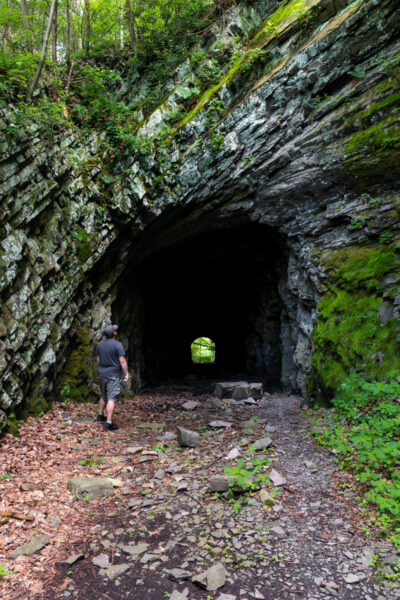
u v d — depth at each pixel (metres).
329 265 8.64
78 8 12.78
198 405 9.27
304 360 9.33
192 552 3.32
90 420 7.34
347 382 6.25
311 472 4.64
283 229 10.33
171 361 20.16
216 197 10.46
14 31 10.41
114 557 3.28
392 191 7.99
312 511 3.83
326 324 7.93
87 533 3.64
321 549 3.28
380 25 8.07
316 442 5.55
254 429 6.76
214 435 6.55
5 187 6.84
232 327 22.25
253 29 10.66
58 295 8.16
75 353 9.02
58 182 8.59
